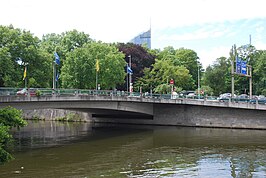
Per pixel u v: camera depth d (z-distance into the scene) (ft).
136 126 237.86
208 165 114.93
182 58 389.80
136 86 314.35
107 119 264.52
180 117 235.61
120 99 203.51
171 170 107.86
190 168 110.63
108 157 127.75
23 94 145.59
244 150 141.59
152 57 351.87
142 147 150.20
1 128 78.38
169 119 239.50
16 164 114.11
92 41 310.04
